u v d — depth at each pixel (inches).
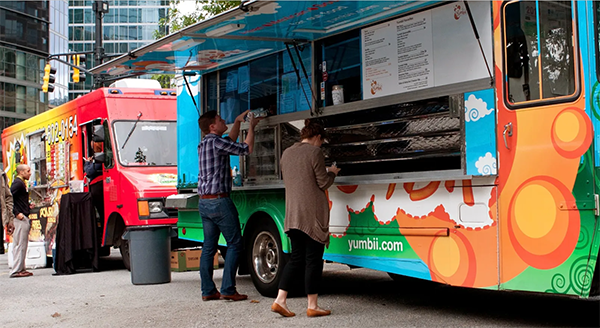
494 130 217.0
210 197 294.5
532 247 204.8
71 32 3326.8
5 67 1849.2
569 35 200.4
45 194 542.6
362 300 289.7
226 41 296.5
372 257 259.9
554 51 203.8
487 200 217.3
